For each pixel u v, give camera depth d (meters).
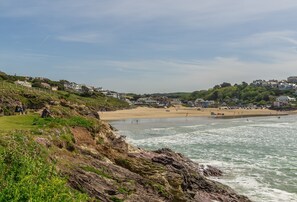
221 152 54.06
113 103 191.88
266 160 47.75
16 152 16.36
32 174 14.71
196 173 34.25
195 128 95.56
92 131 31.95
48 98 71.50
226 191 30.95
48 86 154.88
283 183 35.72
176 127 98.25
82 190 18.14
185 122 120.56
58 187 13.19
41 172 15.85
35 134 22.95
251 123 122.69
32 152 18.17
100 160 25.58
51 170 17.12
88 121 33.78
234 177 38.03
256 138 73.25
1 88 67.38
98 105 165.00
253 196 31.31
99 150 29.45
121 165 28.17
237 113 192.88
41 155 18.70
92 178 19.95
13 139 18.48
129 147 37.75
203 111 198.50
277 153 53.78
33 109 53.44
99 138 31.86
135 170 28.09
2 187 13.37
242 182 35.97
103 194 18.70
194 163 40.31
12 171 14.68
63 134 25.78
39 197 11.71
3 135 18.95
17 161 15.56
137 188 22.22
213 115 170.00
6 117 31.50
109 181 20.62
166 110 191.50
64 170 19.09
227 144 62.94
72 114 38.06
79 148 25.83
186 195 26.41
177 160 37.25
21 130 22.62
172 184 27.73
